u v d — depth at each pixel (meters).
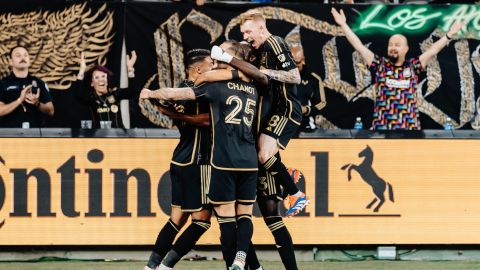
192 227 11.62
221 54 11.12
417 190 14.29
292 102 11.80
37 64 16.45
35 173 13.89
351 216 14.20
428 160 14.31
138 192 14.02
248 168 11.14
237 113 11.09
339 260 14.31
